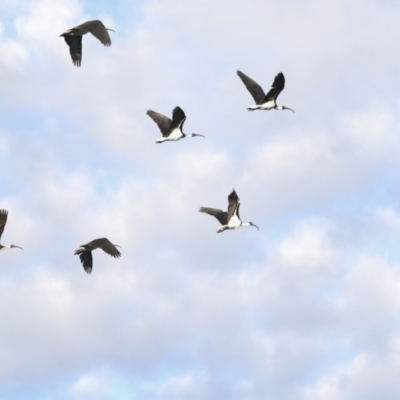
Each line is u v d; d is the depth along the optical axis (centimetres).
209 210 4334
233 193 4169
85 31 3503
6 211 3416
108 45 3438
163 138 4247
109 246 3706
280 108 4412
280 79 4341
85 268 3753
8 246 4066
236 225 4172
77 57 3559
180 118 4228
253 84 4531
